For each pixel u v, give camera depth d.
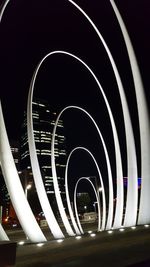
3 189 90.31
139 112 27.52
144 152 27.31
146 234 20.00
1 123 16.67
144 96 27.33
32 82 23.58
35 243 17.45
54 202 97.94
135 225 27.64
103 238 19.17
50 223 21.20
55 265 10.05
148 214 27.62
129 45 27.67
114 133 33.34
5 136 16.69
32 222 17.52
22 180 86.00
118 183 32.47
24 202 17.05
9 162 16.61
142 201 27.59
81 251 13.53
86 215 70.06
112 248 14.06
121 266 9.34
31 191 88.56
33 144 21.69
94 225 52.25
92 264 9.87
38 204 89.25
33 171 21.47
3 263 9.29
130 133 28.62
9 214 81.75
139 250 12.93
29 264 10.76
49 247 15.63
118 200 32.03
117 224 31.31
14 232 40.25
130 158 28.42
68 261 10.97
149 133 27.25
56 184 31.84
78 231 35.09
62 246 15.77
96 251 13.28
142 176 27.61
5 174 16.66
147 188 27.42
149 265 9.55
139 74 27.50
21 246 16.75
